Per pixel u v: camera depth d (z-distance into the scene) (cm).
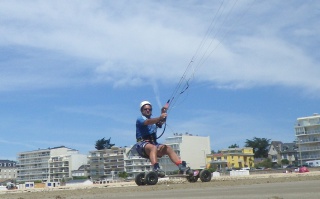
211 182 1169
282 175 1526
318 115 12681
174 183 1294
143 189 1033
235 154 15412
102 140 17612
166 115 1370
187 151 14662
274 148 16788
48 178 17950
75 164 17488
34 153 18700
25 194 1160
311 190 706
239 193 744
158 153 1365
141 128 1384
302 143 12781
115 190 1069
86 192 1061
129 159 15538
